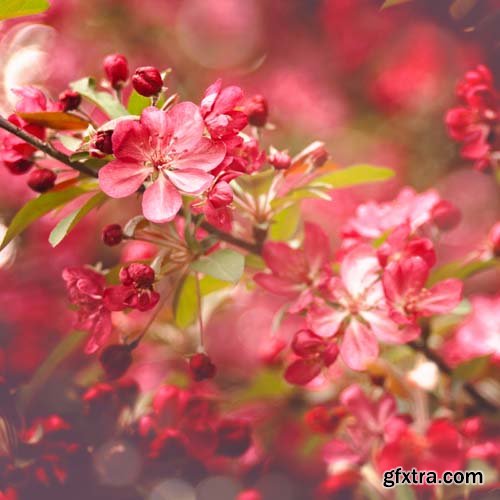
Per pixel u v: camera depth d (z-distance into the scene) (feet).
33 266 3.83
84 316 3.02
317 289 3.07
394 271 3.01
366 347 3.03
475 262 3.22
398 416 3.17
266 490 3.37
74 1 4.27
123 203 3.84
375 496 3.19
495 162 3.29
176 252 3.02
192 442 3.13
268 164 3.08
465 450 3.16
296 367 3.03
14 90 3.05
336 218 3.95
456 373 3.20
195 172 2.92
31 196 3.78
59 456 3.11
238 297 3.59
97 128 3.02
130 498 3.11
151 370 3.50
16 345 3.67
